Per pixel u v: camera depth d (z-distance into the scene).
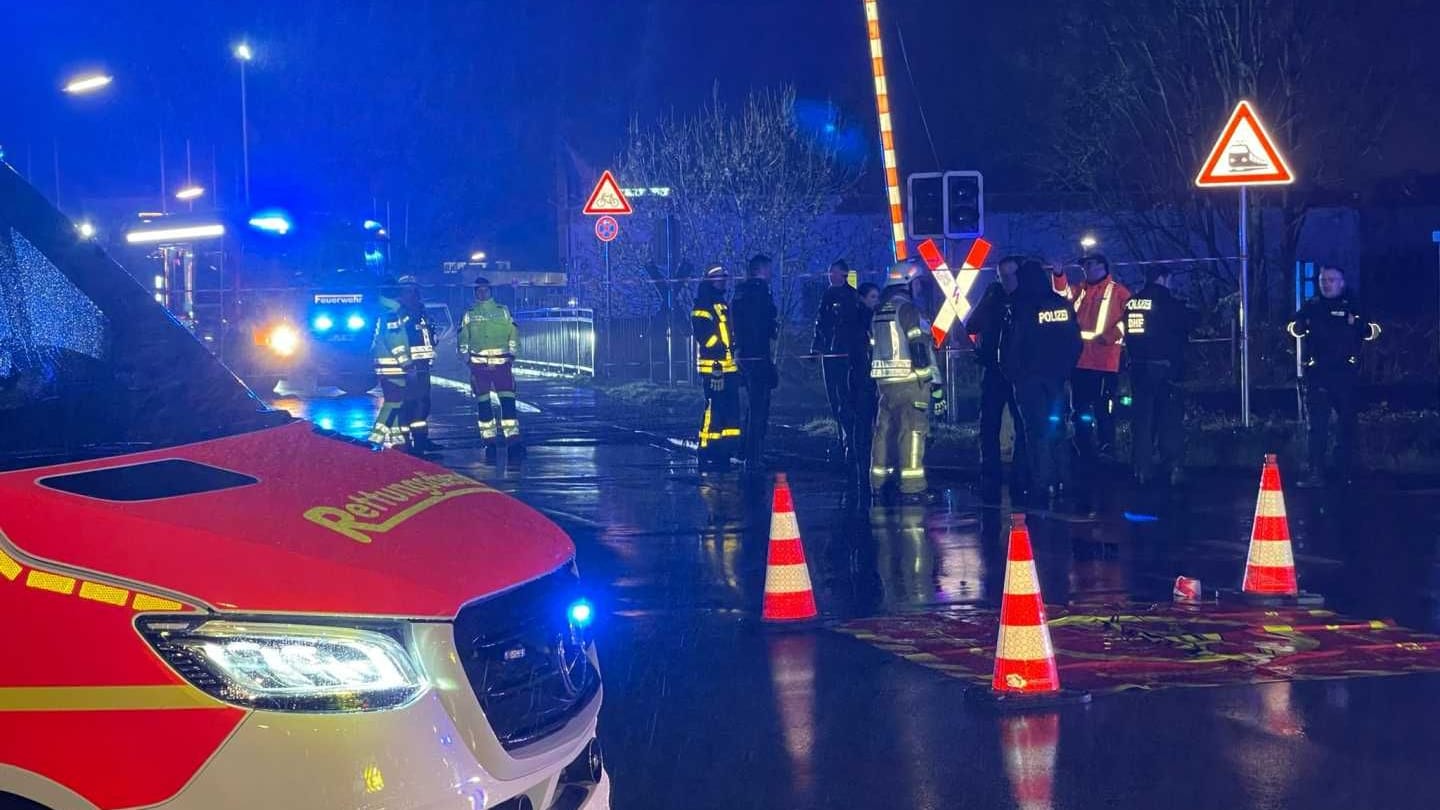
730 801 5.79
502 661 3.67
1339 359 13.91
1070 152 25.64
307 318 25.84
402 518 3.90
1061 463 13.45
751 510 12.94
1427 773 6.00
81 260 4.89
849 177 30.30
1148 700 7.08
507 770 3.60
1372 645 8.09
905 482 13.41
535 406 24.02
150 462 3.95
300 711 3.31
